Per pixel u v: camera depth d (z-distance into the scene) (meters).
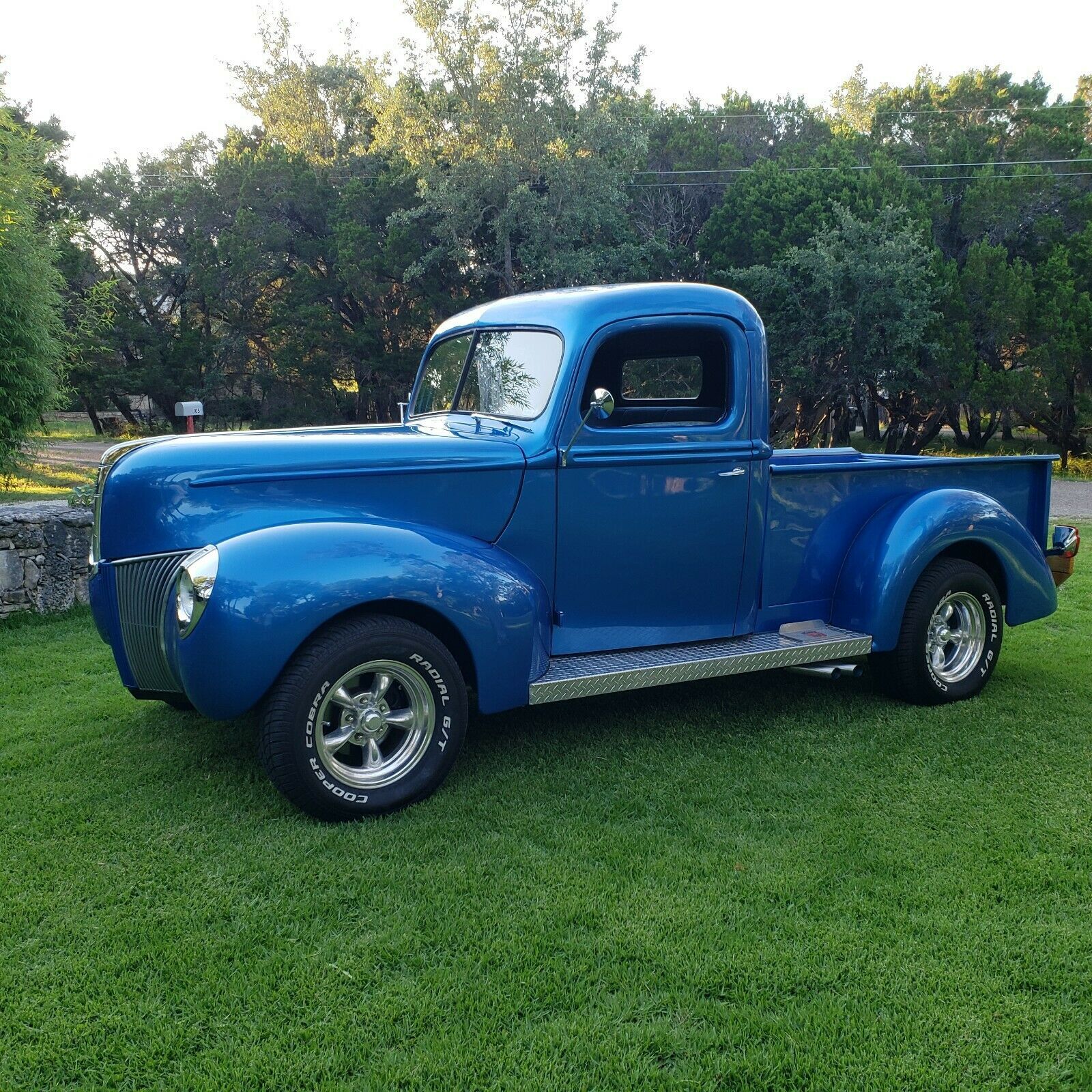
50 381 13.47
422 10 25.55
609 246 26.67
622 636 4.06
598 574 3.96
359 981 2.43
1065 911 2.74
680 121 29.70
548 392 3.85
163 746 4.09
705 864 3.01
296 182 29.03
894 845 3.14
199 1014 2.31
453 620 3.38
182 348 28.58
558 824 3.32
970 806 3.45
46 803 3.50
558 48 25.59
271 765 3.21
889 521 4.48
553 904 2.78
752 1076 2.10
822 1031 2.24
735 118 31.25
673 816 3.38
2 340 12.79
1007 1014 2.30
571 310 3.87
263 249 29.02
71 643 5.95
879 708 4.55
